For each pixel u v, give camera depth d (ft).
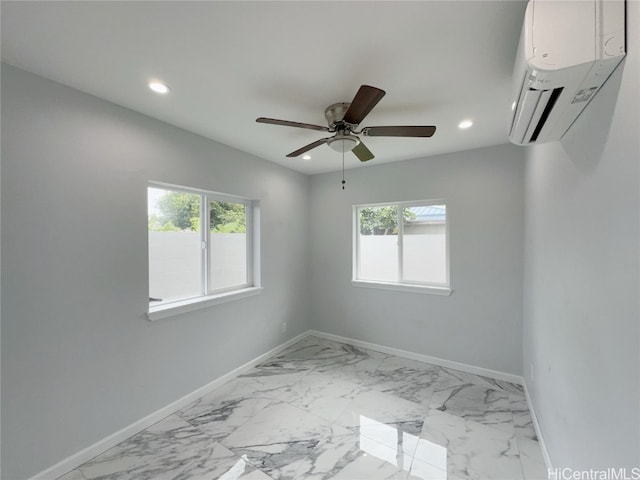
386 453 5.81
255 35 4.10
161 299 7.48
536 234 6.38
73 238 5.50
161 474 5.30
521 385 8.46
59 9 3.56
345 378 9.00
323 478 5.20
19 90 4.85
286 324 11.54
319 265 12.68
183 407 7.46
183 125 7.31
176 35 4.09
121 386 6.22
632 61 2.31
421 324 10.27
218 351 8.61
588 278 3.36
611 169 2.71
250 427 6.63
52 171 5.23
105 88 5.54
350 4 3.54
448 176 9.64
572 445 4.00
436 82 5.35
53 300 5.23
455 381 8.76
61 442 5.31
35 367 5.02
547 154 5.22
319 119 6.93
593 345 3.24
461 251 9.46
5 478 4.71
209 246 8.76
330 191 12.30
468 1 3.50
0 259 4.66
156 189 7.41
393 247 11.21
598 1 2.48
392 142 8.55
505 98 5.93
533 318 6.84
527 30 2.69
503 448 5.90
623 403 2.57
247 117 6.84
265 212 10.49
